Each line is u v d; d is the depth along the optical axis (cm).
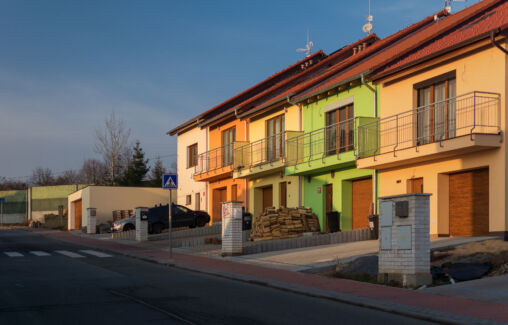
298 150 2405
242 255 1889
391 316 891
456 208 1753
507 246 1374
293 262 1606
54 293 1134
